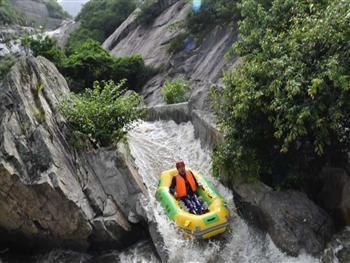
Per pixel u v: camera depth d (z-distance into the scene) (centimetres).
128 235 821
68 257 808
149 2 2555
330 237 706
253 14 894
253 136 755
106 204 819
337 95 640
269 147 773
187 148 1092
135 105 938
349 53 628
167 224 808
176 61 1916
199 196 886
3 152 761
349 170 743
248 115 746
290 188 767
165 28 2247
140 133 1170
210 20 1891
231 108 812
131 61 1995
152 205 841
